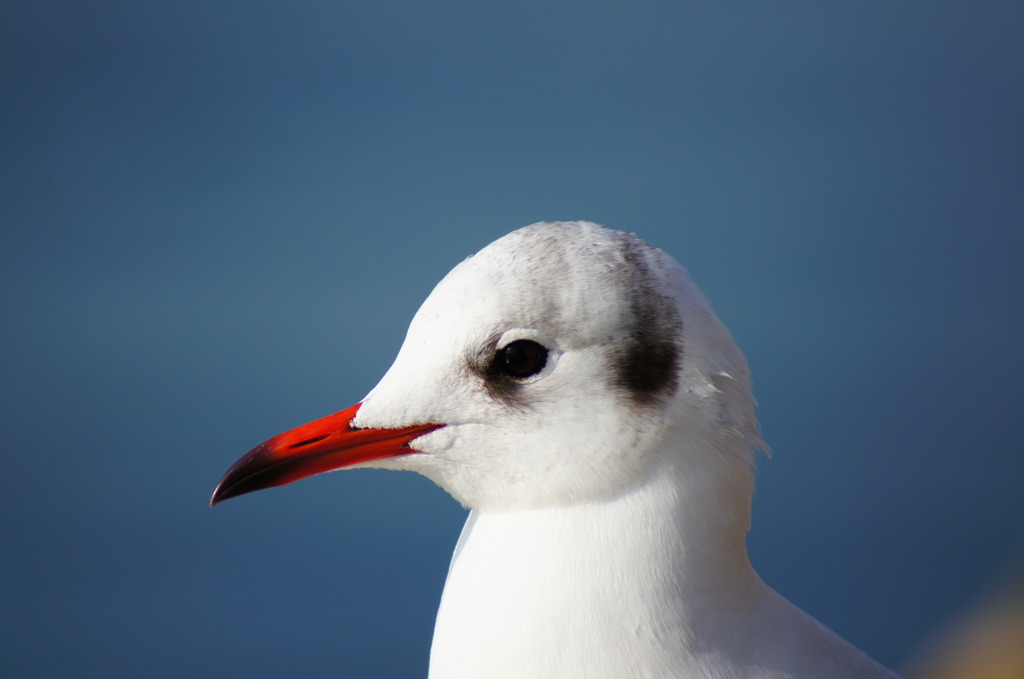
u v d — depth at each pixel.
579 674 1.82
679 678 1.82
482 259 1.84
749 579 1.83
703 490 1.83
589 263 1.83
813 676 1.83
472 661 1.83
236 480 1.85
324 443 1.85
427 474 1.85
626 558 1.83
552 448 1.83
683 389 1.83
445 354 1.84
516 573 1.83
